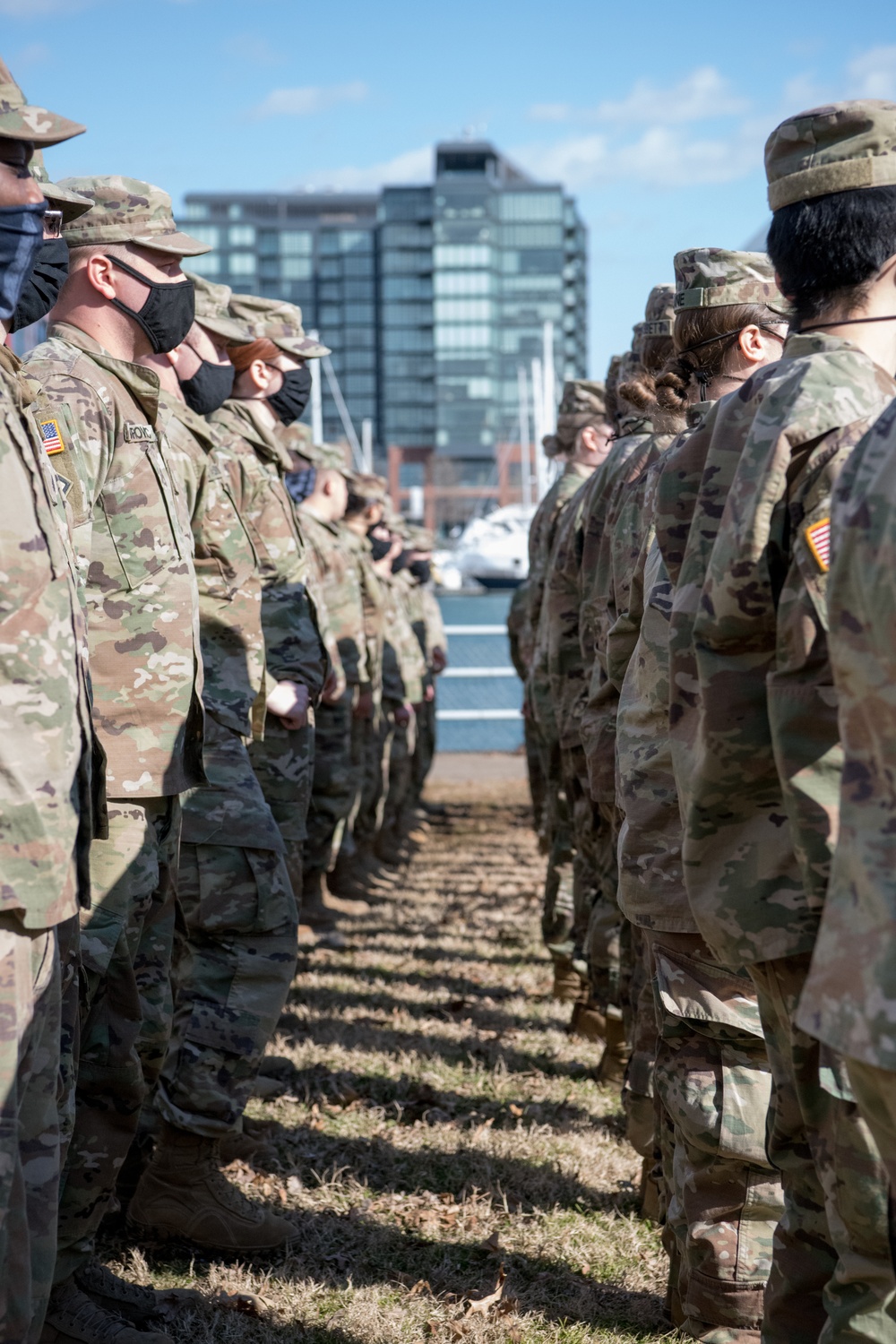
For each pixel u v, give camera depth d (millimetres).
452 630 14828
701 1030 2680
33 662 2076
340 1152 4094
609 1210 3752
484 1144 4168
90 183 3135
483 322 145375
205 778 3098
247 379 4770
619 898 2803
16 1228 2051
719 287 2912
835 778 1906
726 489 2213
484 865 10047
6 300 2191
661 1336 2994
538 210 147375
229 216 168125
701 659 2115
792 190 2131
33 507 2117
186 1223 3375
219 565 3709
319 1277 3289
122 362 3006
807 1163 2139
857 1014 1622
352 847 8352
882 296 2119
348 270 152875
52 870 2076
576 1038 5371
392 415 147000
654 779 2760
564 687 4598
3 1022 2027
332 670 6051
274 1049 5035
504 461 112500
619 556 3320
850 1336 1914
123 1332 2818
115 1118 2848
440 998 5941
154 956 3064
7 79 2125
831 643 1737
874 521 1681
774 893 2055
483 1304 3135
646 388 3854
